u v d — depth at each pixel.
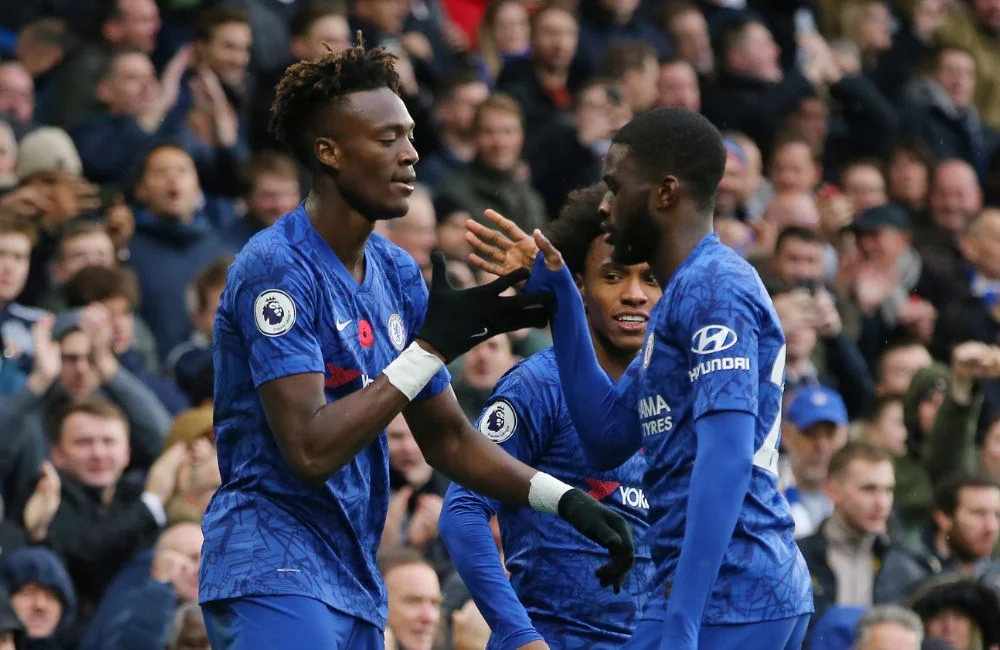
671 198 17.09
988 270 44.34
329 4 39.50
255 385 16.91
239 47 38.28
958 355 33.22
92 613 26.83
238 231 35.47
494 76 44.78
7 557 25.48
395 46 41.62
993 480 31.14
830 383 37.75
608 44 44.16
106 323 29.14
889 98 50.72
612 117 40.66
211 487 27.72
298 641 16.72
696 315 16.61
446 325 16.97
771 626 16.62
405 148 17.22
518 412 19.80
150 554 26.17
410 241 34.53
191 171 34.66
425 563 25.77
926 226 46.03
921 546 31.16
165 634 25.12
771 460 16.94
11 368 30.06
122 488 27.41
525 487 17.84
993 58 52.19
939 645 26.14
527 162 40.34
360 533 17.53
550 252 18.12
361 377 17.31
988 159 50.28
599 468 18.72
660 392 17.00
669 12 46.78
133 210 34.72
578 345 18.30
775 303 36.09
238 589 16.88
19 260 30.62
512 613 19.16
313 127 17.23
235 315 17.06
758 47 46.41
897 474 33.88
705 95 46.34
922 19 51.38
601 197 20.06
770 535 16.81
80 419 27.12
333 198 17.27
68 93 38.19
